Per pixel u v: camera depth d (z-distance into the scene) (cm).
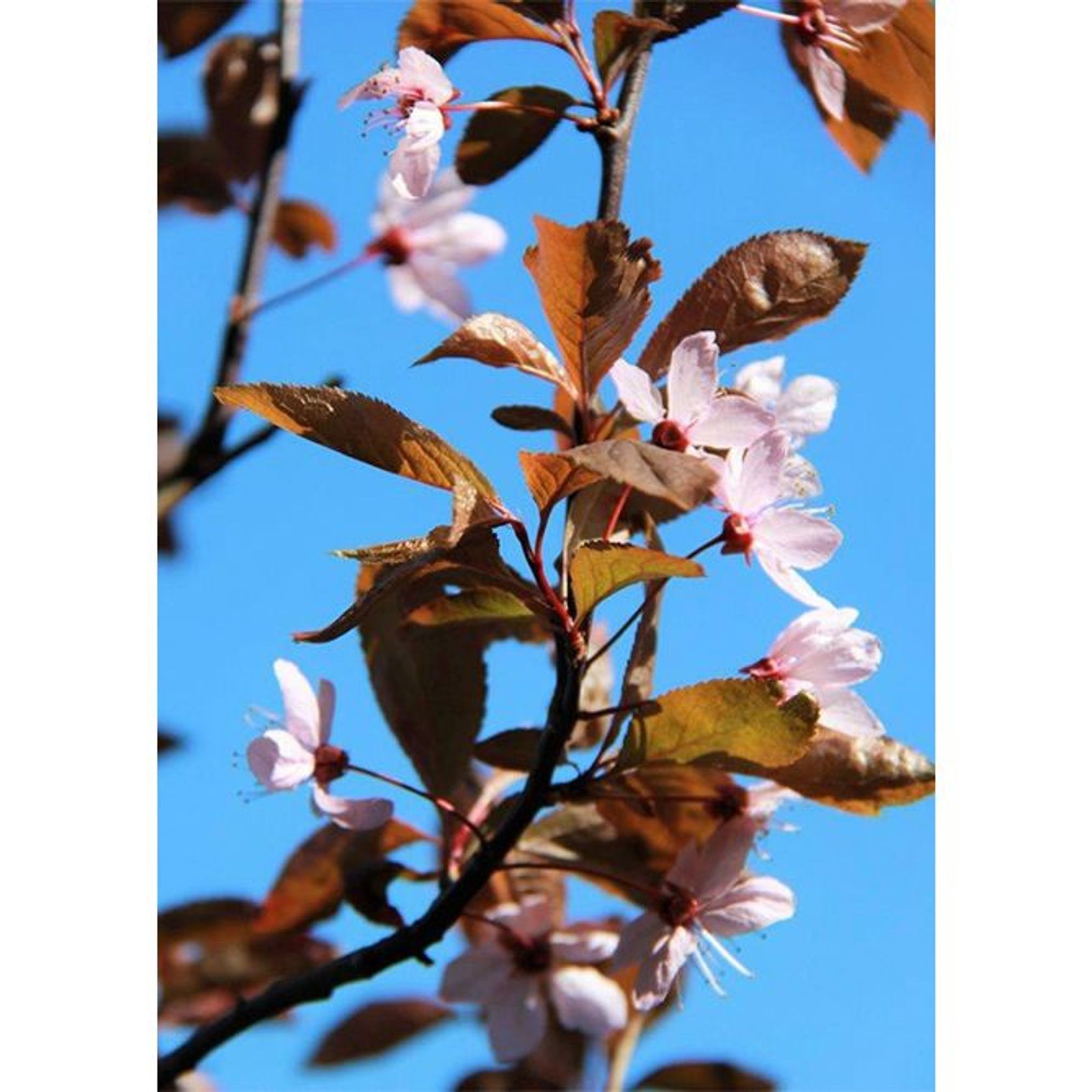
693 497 58
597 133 64
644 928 64
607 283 62
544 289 62
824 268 64
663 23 64
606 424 63
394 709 67
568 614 60
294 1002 63
